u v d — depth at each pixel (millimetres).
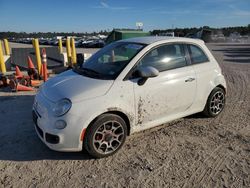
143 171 3867
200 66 5383
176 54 5066
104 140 4184
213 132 5184
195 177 3729
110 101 4117
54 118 3930
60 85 4379
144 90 4473
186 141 4797
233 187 3523
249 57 21422
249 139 4895
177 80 4902
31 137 4941
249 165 4027
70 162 4105
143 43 4852
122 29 16984
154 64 4711
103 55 5074
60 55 13734
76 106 3924
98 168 3953
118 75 4336
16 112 6297
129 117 4367
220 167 3975
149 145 4641
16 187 3518
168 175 3771
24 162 4109
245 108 6680
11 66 13258
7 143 4707
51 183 3605
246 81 10227
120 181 3639
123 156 4285
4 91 8367
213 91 5695
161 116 4844
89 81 4309
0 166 3998
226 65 15781
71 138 3926
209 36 62312
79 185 3564
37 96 4555
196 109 5461
